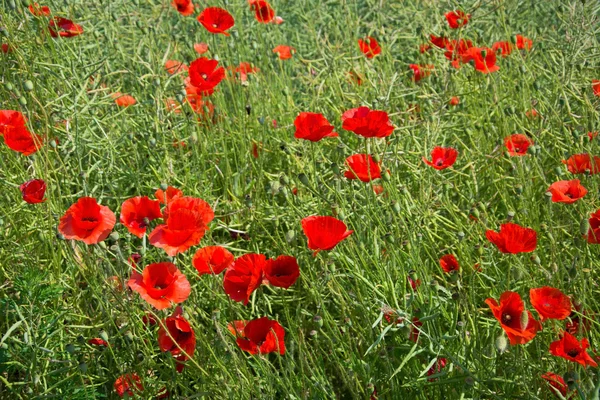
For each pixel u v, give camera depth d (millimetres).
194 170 2629
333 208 2311
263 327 2088
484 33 3273
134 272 2148
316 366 2207
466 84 2902
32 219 2459
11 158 2533
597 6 3086
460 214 2523
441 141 2795
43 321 2236
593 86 2732
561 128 2707
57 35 2801
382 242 2311
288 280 2098
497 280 2305
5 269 2363
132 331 2191
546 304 2021
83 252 2193
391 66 3066
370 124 2213
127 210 2172
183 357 2178
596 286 2332
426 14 3408
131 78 2949
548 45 3186
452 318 2217
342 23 3488
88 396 2146
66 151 2604
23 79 2725
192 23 3361
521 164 2480
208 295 2332
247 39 3311
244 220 2531
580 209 2305
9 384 2123
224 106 2834
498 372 2152
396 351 2207
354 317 2229
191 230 2096
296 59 3281
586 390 2023
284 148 2588
